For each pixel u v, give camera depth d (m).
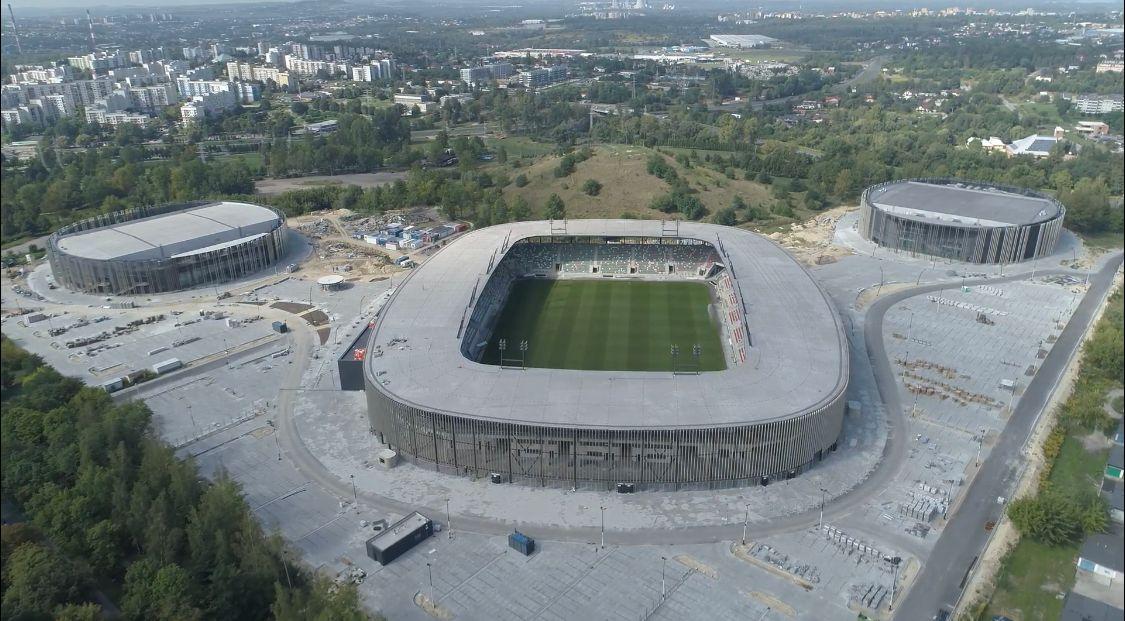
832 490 167.00
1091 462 176.88
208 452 184.38
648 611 134.25
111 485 153.38
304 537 154.00
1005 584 139.88
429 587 140.50
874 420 195.12
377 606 136.12
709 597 137.38
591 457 165.00
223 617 127.56
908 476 172.00
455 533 155.00
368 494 167.88
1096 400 192.38
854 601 135.00
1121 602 133.75
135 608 126.81
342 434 191.62
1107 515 153.00
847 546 149.25
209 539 140.25
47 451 168.75
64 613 123.00
